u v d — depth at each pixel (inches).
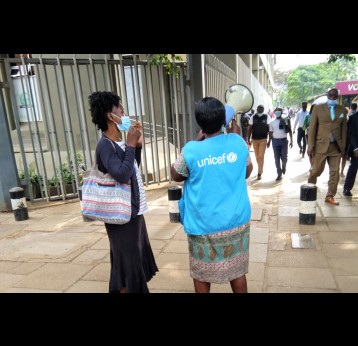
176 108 299.3
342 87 741.3
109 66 264.1
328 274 137.5
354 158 235.6
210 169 91.0
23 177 270.2
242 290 101.3
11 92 238.2
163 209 233.6
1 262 163.9
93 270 150.9
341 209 216.4
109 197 96.7
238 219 93.6
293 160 426.9
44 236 195.3
